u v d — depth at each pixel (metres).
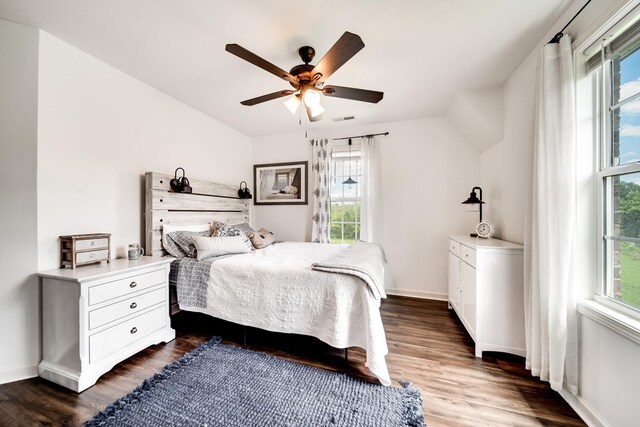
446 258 3.40
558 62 1.56
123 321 1.88
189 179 2.99
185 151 3.05
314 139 3.96
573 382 1.46
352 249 2.70
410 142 3.54
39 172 1.80
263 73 2.36
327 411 1.43
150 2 1.54
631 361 1.14
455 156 3.36
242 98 2.88
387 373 1.65
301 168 4.06
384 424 1.34
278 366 1.85
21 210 1.74
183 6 1.57
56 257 1.89
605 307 1.34
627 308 1.24
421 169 3.49
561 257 1.48
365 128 3.73
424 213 3.49
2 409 1.45
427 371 1.82
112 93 2.27
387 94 2.76
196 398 1.52
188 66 2.25
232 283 2.16
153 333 2.12
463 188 3.33
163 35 1.85
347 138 3.82
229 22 1.70
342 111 3.23
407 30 1.77
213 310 2.19
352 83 2.52
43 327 1.76
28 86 1.76
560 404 1.49
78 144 2.03
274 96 2.03
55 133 1.89
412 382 1.70
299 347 2.15
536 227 1.69
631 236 1.28
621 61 1.33
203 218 3.18
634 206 1.27
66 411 1.44
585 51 1.48
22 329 1.73
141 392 1.56
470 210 3.03
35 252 1.78
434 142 3.44
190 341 2.25
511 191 2.36
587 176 1.47
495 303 2.01
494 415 1.42
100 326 1.73
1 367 1.69
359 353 2.07
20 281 1.73
